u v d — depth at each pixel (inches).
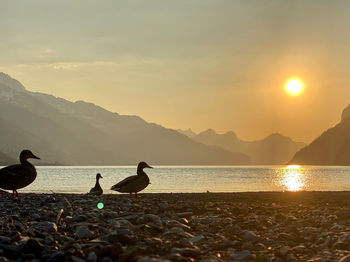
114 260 356.2
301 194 1294.3
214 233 514.3
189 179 4244.6
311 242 477.1
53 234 450.9
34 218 553.3
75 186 2837.1
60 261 343.6
